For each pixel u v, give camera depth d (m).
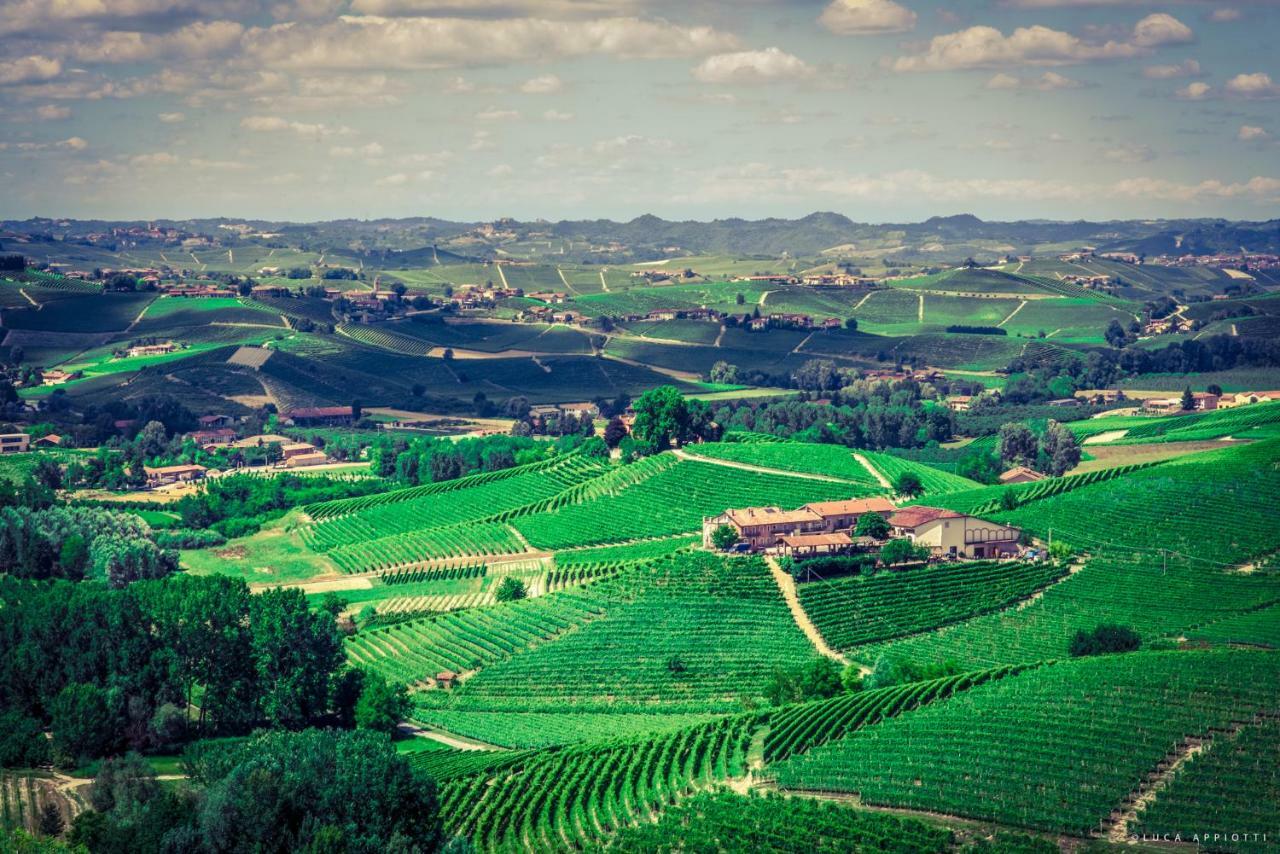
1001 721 154.25
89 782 150.25
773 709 170.38
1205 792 133.12
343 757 131.12
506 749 172.75
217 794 124.31
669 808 138.62
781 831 129.12
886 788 139.75
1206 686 159.50
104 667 179.62
